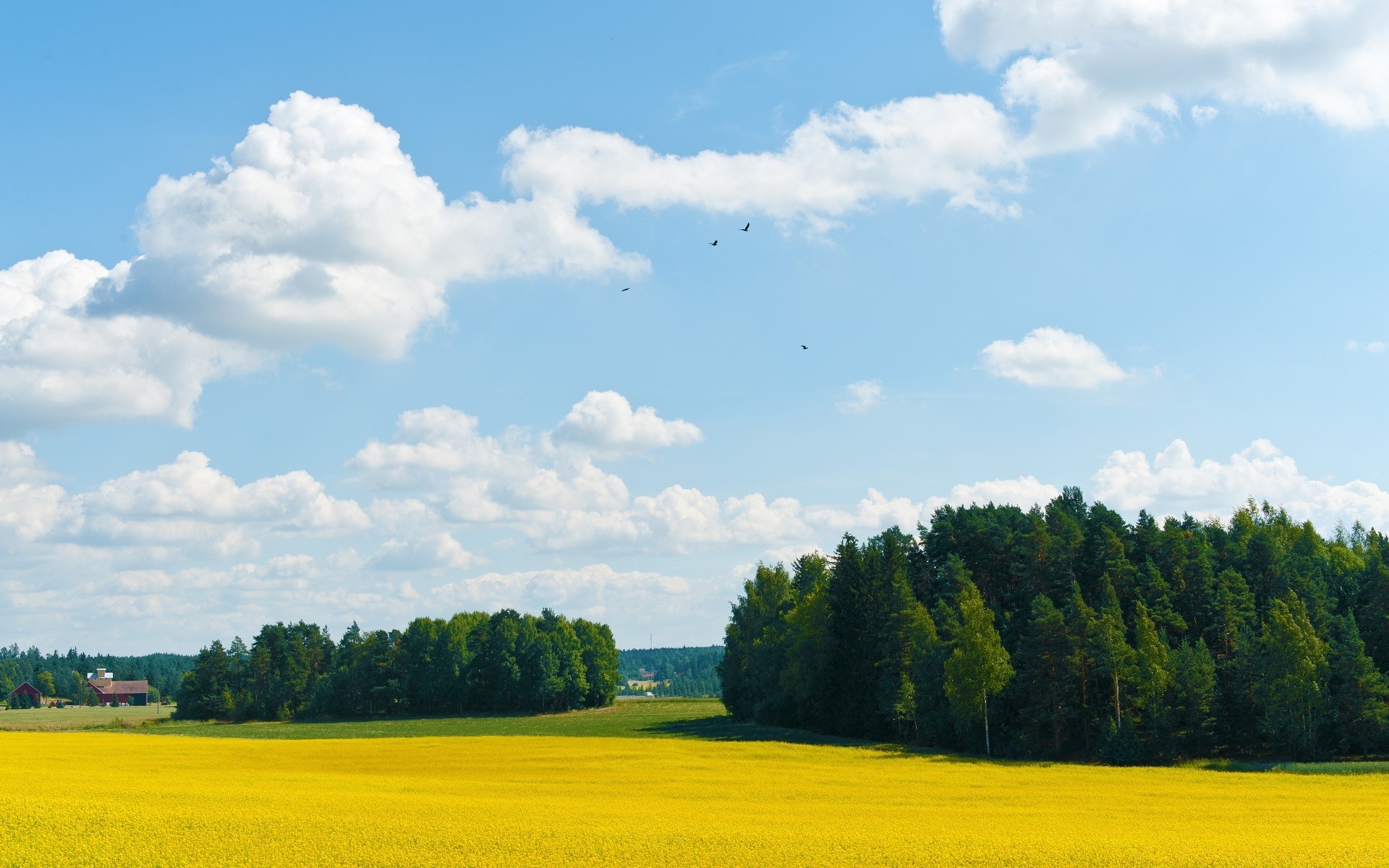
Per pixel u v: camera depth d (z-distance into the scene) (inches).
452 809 1641.2
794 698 4530.0
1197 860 1299.2
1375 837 1534.2
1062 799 2026.3
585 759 2856.8
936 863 1269.7
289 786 2005.4
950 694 3378.4
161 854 1237.1
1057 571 4106.8
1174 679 3189.0
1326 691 3157.0
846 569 4372.5
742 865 1243.8
